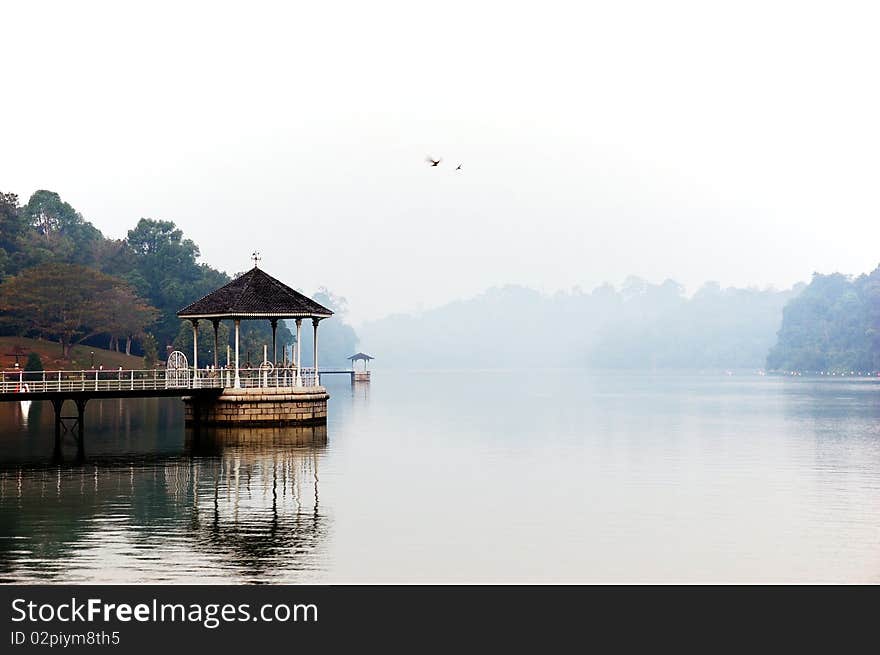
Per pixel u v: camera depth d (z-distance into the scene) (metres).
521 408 112.19
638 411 106.94
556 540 36.56
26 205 196.25
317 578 31.56
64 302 146.75
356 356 191.50
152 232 198.00
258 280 77.12
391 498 45.06
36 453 60.56
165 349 174.12
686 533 37.84
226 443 66.62
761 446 68.62
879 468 56.53
